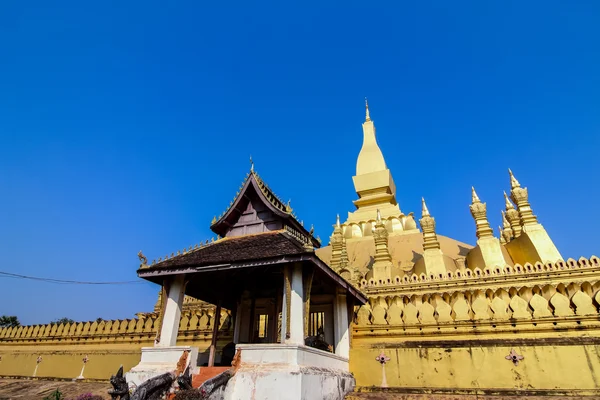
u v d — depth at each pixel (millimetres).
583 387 13320
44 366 23000
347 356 15938
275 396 10461
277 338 15586
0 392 20125
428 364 15242
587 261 18328
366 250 31469
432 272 22219
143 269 14031
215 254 13930
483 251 22266
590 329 14398
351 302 17297
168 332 13242
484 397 13844
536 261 20578
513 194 23719
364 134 44344
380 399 13992
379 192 39719
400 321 16828
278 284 16344
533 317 15141
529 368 14086
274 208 15586
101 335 22344
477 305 16094
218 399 10281
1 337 26234
